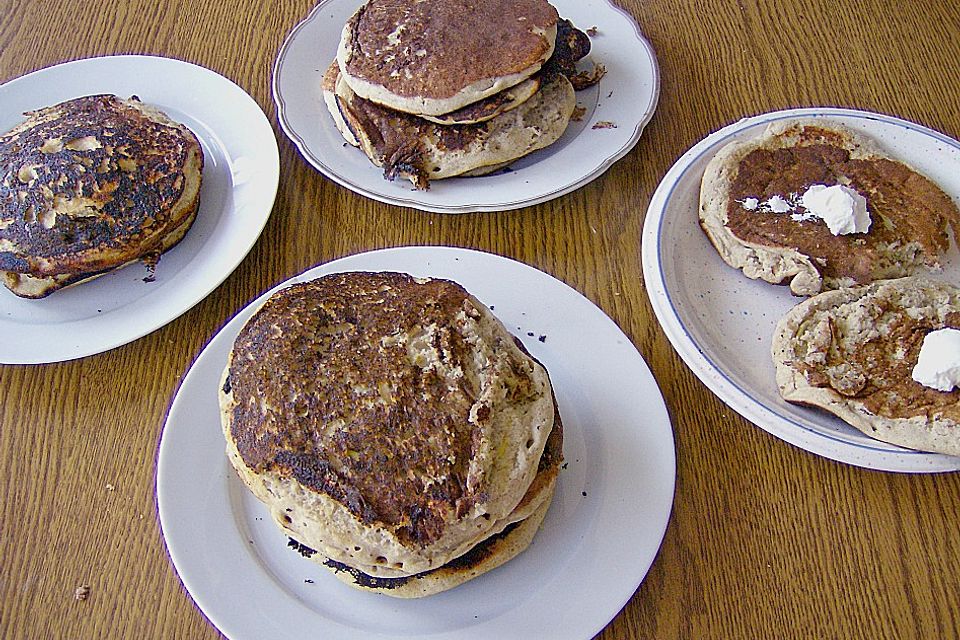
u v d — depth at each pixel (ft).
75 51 2.19
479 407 1.32
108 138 1.76
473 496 1.27
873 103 2.07
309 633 1.31
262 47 2.20
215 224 1.81
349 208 1.88
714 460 1.53
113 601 1.39
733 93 2.09
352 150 1.92
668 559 1.43
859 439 1.48
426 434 1.30
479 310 1.45
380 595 1.36
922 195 1.76
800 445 1.49
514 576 1.37
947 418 1.44
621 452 1.48
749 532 1.46
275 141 1.89
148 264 1.73
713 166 1.80
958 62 2.15
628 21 2.13
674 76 2.13
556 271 1.77
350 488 1.27
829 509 1.48
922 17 2.25
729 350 1.64
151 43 2.21
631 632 1.37
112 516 1.47
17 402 1.59
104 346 1.60
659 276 1.68
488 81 1.79
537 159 1.90
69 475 1.51
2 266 1.65
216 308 1.72
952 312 1.57
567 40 1.96
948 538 1.45
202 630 1.36
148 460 1.53
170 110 1.97
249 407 1.35
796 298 1.70
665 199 1.78
